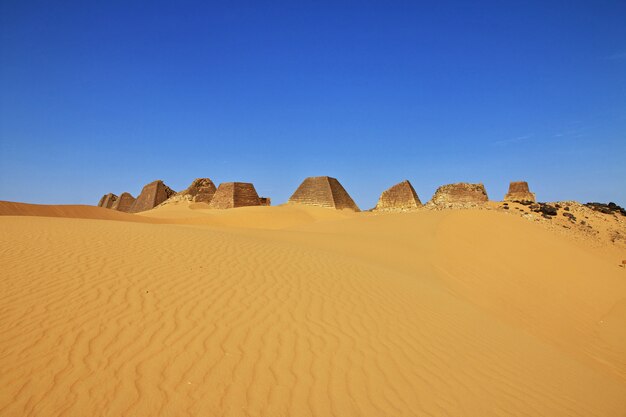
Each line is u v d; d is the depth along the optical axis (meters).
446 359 7.61
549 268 20.92
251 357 6.51
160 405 5.11
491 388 6.82
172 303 8.27
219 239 15.94
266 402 5.41
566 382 7.96
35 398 5.04
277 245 16.77
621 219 41.22
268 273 11.51
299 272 12.14
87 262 10.49
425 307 10.91
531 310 15.88
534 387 7.26
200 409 5.12
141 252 12.06
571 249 24.16
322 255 15.75
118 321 7.24
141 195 106.44
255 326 7.67
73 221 19.23
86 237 13.64
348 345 7.43
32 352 6.02
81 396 5.14
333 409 5.46
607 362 12.08
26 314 7.23
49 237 13.27
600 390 8.03
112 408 4.97
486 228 25.47
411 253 20.62
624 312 16.77
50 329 6.74
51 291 8.35
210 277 10.31
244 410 5.21
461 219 26.66
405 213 33.22
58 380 5.42
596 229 36.84
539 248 23.38
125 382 5.50
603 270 21.95
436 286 14.98
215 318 7.80
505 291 17.33
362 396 5.86
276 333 7.50
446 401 6.09
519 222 27.53
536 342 10.64
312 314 8.73
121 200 121.44
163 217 55.25
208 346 6.68
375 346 7.58
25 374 5.49
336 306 9.49
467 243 23.02
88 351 6.18
